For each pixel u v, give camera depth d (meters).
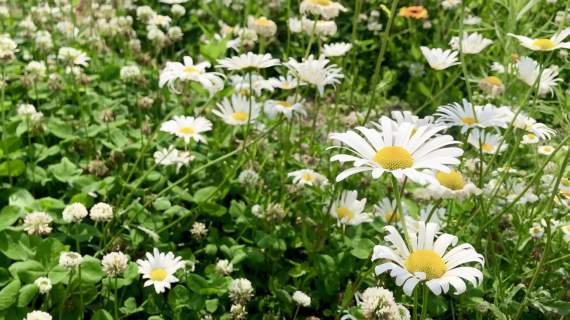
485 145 0.74
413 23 1.29
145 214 0.71
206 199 0.73
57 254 0.63
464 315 0.68
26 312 0.60
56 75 0.86
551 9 1.07
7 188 0.70
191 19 1.25
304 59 0.72
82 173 0.76
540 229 0.68
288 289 0.69
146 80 0.92
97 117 0.83
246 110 0.77
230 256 0.70
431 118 0.65
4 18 1.04
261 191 0.77
